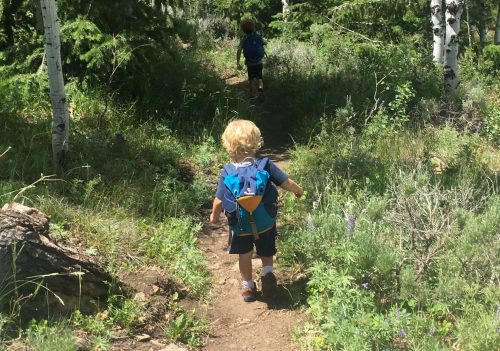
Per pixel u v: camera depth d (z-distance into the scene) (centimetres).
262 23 1130
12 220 230
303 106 639
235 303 295
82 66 547
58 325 230
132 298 271
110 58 517
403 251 297
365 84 661
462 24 956
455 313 267
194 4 1224
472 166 447
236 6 1104
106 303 260
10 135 429
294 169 486
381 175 426
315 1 895
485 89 696
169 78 620
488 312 257
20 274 231
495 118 567
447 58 652
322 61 767
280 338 262
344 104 611
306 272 312
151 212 370
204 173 477
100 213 341
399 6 838
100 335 240
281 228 374
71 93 526
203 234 377
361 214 329
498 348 225
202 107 607
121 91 568
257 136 280
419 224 315
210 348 254
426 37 947
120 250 312
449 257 295
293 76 739
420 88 651
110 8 538
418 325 250
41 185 362
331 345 244
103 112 491
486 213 314
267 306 290
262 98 695
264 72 797
